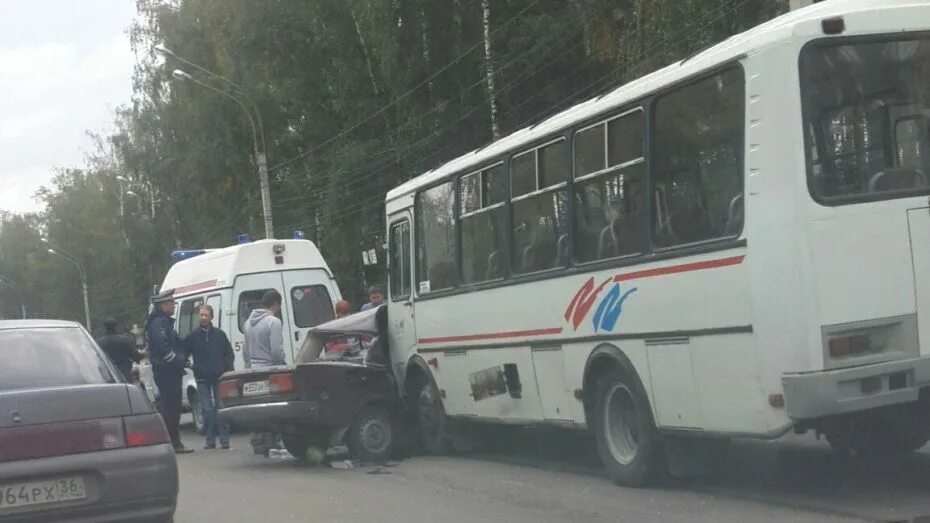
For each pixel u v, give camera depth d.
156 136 45.72
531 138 10.48
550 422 10.50
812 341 7.25
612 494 9.18
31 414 6.62
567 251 9.94
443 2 30.27
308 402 12.40
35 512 6.46
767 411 7.53
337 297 18.47
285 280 18.11
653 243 8.70
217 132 37.50
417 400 13.31
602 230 9.43
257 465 13.24
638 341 8.90
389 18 30.27
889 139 7.59
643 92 8.79
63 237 77.56
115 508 6.68
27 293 104.44
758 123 7.56
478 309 11.58
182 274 20.06
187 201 42.41
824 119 7.44
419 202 13.02
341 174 33.31
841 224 7.36
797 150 7.35
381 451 12.70
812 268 7.29
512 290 10.88
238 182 38.88
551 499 9.18
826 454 10.29
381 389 12.80
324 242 34.31
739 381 7.77
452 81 30.55
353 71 33.81
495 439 13.11
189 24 40.59
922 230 7.52
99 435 6.73
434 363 12.68
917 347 7.44
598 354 9.42
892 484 8.61
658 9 22.81
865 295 7.36
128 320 62.75
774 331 7.41
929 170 7.65
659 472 9.14
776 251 7.40
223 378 12.72
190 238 47.34
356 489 10.57
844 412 7.27
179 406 15.31
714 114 8.03
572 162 9.86
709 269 8.00
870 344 7.37
